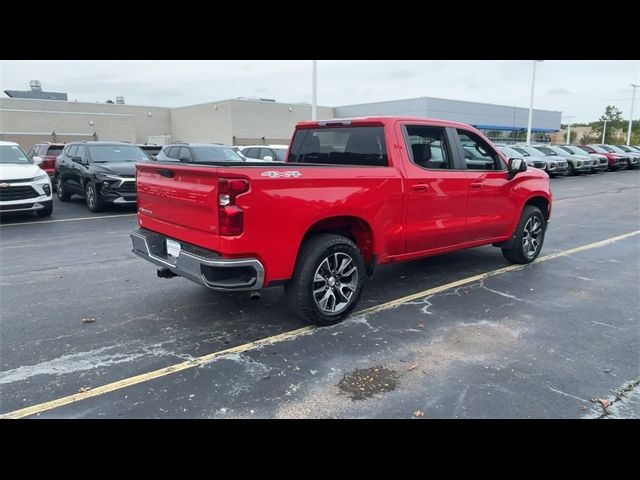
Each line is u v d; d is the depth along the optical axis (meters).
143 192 5.21
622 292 5.96
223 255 4.08
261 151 17.38
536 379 3.79
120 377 3.80
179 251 4.59
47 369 3.92
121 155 13.50
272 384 3.70
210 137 46.50
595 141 72.62
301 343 4.43
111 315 5.11
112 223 10.98
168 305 5.42
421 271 6.82
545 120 63.19
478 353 4.24
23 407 3.38
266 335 4.61
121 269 6.93
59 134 38.59
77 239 9.13
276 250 4.26
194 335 4.61
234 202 4.01
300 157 6.19
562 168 25.30
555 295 5.83
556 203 14.85
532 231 7.15
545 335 4.64
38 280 6.36
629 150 33.97
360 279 4.96
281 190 4.22
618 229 10.39
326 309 4.78
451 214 5.81
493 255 7.83
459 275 6.63
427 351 4.28
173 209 4.66
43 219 11.52
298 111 47.81
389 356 4.18
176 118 50.72
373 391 3.60
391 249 5.27
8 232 9.83
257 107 44.84
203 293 5.83
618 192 18.12
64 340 4.48
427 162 5.60
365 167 4.90
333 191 4.59
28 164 11.71
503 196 6.47
